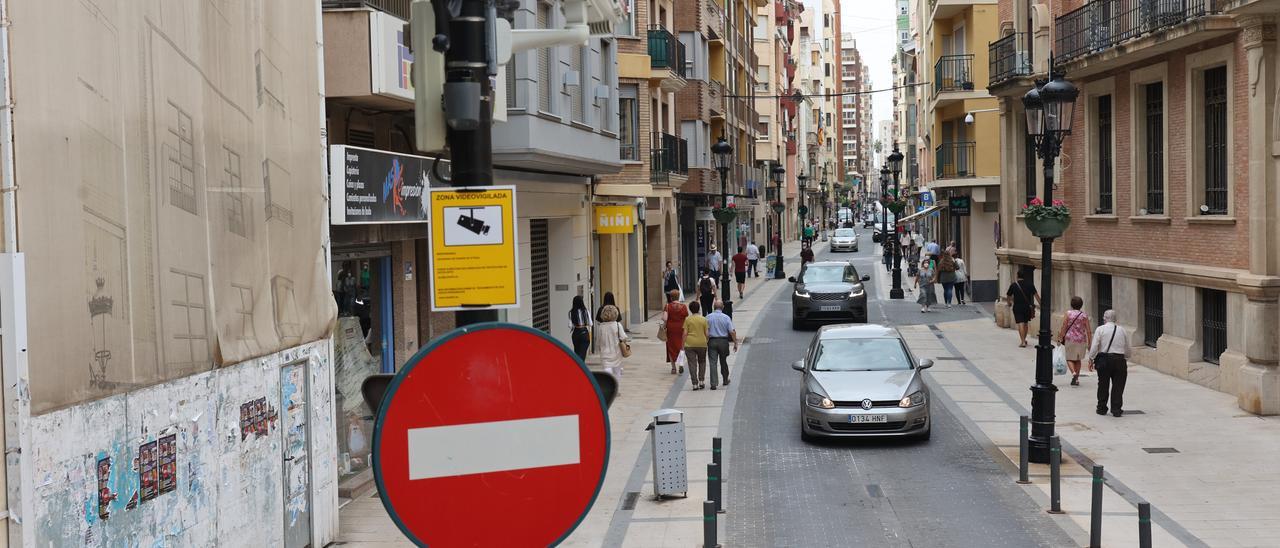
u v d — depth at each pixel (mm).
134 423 7703
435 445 3357
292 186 10766
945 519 12312
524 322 22844
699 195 47969
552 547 3432
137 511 7738
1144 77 22797
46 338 6672
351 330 14055
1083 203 26453
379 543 11477
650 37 33844
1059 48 25938
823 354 17609
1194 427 17094
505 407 3404
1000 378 22609
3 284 6355
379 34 12898
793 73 110000
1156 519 12133
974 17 39688
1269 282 17750
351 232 13555
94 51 7207
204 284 8789
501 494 3396
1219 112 20250
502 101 15539
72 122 6957
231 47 9344
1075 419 18016
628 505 13188
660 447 13398
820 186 145250
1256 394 17812
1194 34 19328
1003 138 31906
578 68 22703
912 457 15680
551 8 20891
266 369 10062
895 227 43188
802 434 17016
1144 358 23141
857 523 12227
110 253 7391
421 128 5055
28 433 6477
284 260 10539
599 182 28484
